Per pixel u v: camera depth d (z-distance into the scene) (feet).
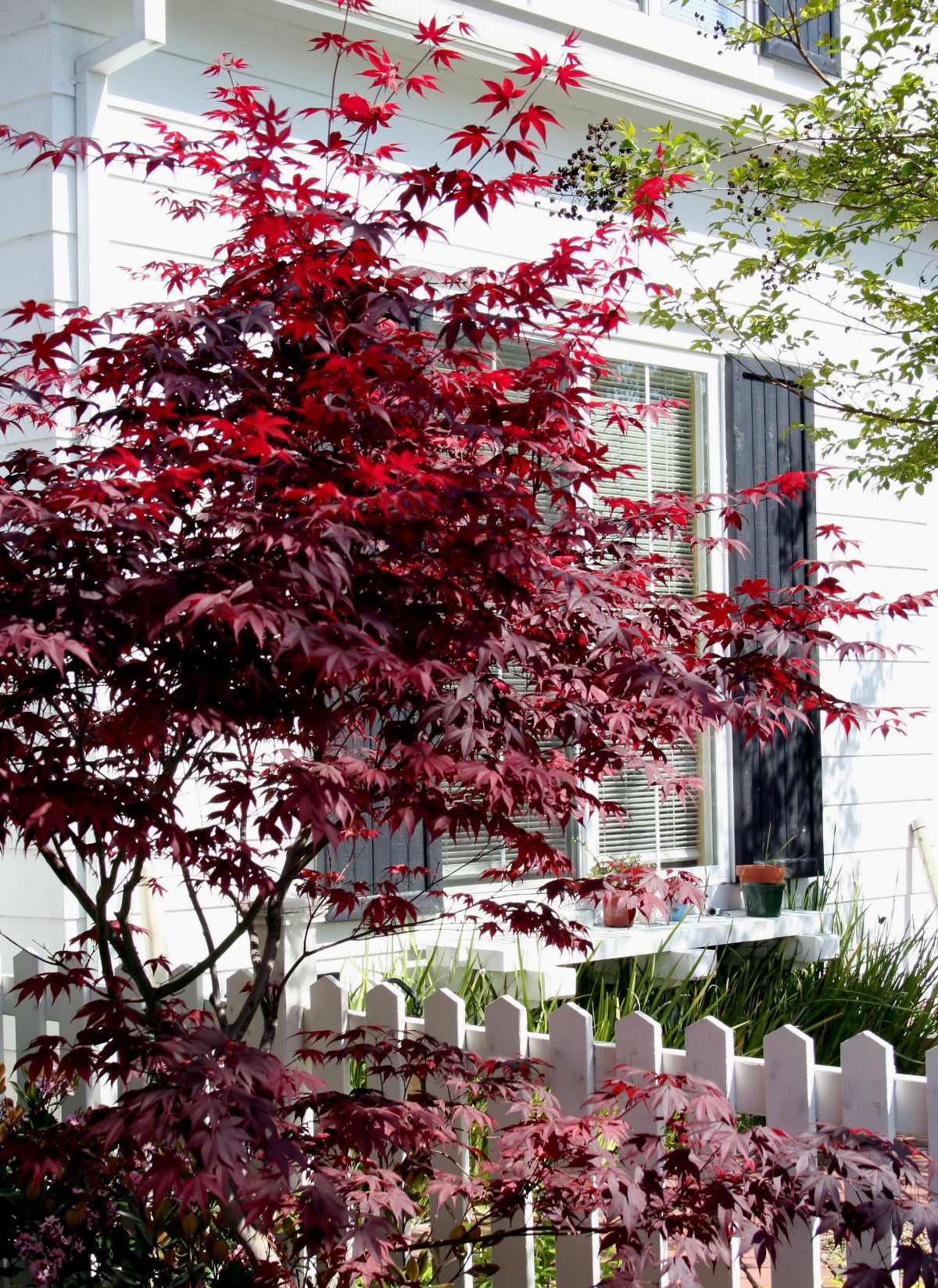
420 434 7.46
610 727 7.81
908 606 8.44
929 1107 7.41
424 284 7.70
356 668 6.22
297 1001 9.96
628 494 18.04
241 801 7.20
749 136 19.24
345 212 7.73
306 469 6.75
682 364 18.88
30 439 12.36
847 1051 7.66
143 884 12.19
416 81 8.68
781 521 19.57
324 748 6.98
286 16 14.49
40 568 6.82
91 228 12.89
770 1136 6.86
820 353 19.04
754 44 19.58
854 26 21.65
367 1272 7.29
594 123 17.71
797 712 7.77
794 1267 7.78
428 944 15.03
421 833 15.03
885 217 15.89
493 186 7.57
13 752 6.77
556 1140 7.32
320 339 7.03
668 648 8.31
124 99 13.48
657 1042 8.33
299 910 10.05
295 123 14.79
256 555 6.66
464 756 6.60
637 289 18.12
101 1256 8.77
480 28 15.87
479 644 6.72
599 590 7.32
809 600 8.37
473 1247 8.31
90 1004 7.54
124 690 6.67
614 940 15.40
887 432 20.47
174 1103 6.38
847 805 21.06
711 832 18.72
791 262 19.29
